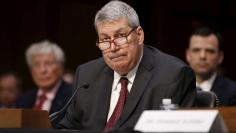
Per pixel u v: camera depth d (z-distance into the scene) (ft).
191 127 14.61
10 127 19.54
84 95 21.86
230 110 16.90
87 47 46.03
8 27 46.03
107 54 20.47
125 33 20.25
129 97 20.66
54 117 22.53
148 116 15.31
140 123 15.30
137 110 20.44
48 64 33.55
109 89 21.50
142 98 20.57
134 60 20.65
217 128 14.92
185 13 49.60
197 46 31.24
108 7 20.42
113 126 20.31
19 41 46.16
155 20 48.32
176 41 49.08
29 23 46.37
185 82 20.85
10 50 45.96
